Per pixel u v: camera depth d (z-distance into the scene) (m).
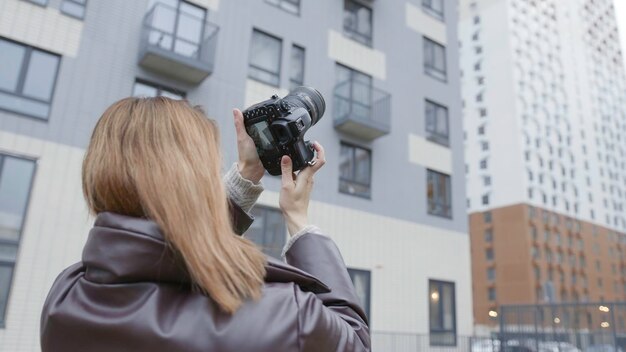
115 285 0.73
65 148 10.20
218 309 0.74
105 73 11.01
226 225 0.83
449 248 15.83
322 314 0.78
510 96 56.41
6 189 9.50
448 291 15.48
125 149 0.86
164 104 0.95
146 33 11.51
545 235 52.75
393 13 17.00
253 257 0.81
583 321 13.82
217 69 12.53
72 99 10.51
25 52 10.28
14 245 9.38
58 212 9.85
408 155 15.75
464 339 15.08
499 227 53.22
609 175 65.50
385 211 14.66
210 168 0.87
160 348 0.68
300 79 14.07
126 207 0.83
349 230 13.75
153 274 0.74
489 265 53.00
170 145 0.86
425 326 14.51
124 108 0.94
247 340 0.71
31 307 9.24
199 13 12.68
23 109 10.01
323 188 13.59
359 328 0.86
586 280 55.16
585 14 72.44
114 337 0.69
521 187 52.59
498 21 60.38
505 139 55.50
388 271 14.20
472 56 61.62
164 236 0.75
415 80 16.77
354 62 15.34
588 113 65.75
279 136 1.13
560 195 56.09
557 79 62.56
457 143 17.25
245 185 1.16
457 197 16.62
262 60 13.47
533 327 14.01
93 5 11.21
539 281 50.28
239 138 1.19
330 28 15.08
